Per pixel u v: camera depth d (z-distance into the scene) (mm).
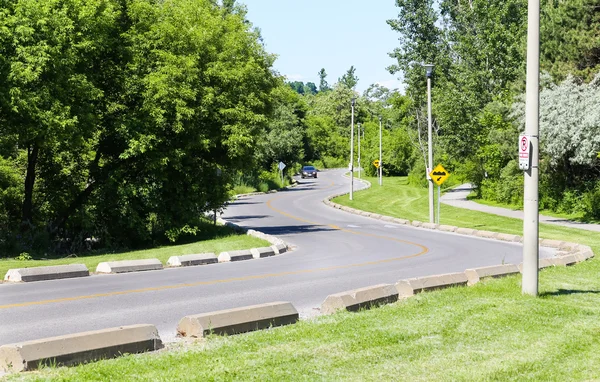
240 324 8406
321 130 141500
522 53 44750
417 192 65250
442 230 31750
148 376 6078
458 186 75875
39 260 18938
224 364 6555
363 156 121062
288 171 88938
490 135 43469
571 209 37469
